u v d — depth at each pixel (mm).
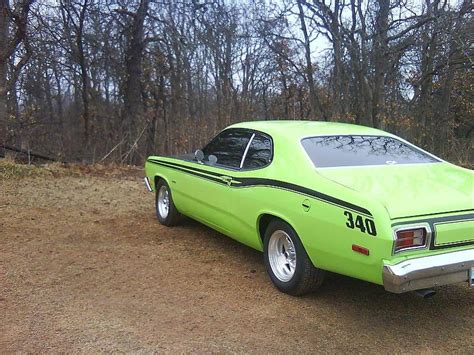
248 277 4750
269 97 27641
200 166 5590
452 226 3457
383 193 3613
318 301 4184
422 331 3686
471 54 17266
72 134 23891
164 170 6512
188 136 22109
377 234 3299
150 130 22281
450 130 24156
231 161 5148
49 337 3484
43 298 4172
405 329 3713
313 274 4066
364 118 20188
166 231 6410
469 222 3527
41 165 11562
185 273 4855
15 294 4242
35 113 22031
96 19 18859
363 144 4676
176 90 22859
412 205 3471
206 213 5492
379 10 18391
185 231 6418
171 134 22625
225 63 23516
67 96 26469
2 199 8016
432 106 21922
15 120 19109
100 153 20109
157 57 21562
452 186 3934
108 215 7242
